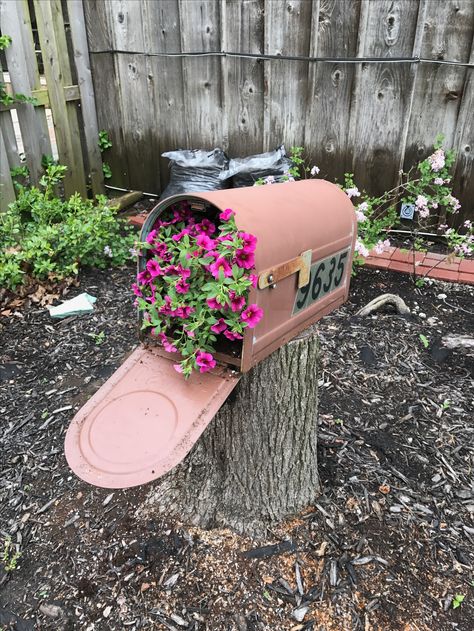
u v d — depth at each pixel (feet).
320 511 6.51
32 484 7.04
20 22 12.89
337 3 12.37
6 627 5.50
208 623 5.45
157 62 14.84
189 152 14.42
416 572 5.88
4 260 10.98
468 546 6.16
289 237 4.63
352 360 9.36
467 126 12.48
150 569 5.94
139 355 5.08
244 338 4.37
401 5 11.90
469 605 5.57
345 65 12.89
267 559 6.00
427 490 6.86
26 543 6.30
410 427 7.88
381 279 12.17
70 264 12.11
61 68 14.52
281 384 5.64
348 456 7.30
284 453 6.06
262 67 13.71
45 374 9.20
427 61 12.19
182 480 6.63
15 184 13.58
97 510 6.63
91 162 16.26
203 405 4.44
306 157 14.20
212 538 6.24
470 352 9.50
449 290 11.78
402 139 13.10
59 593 5.77
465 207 13.25
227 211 4.20
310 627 5.40
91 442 4.31
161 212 4.85
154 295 4.76
